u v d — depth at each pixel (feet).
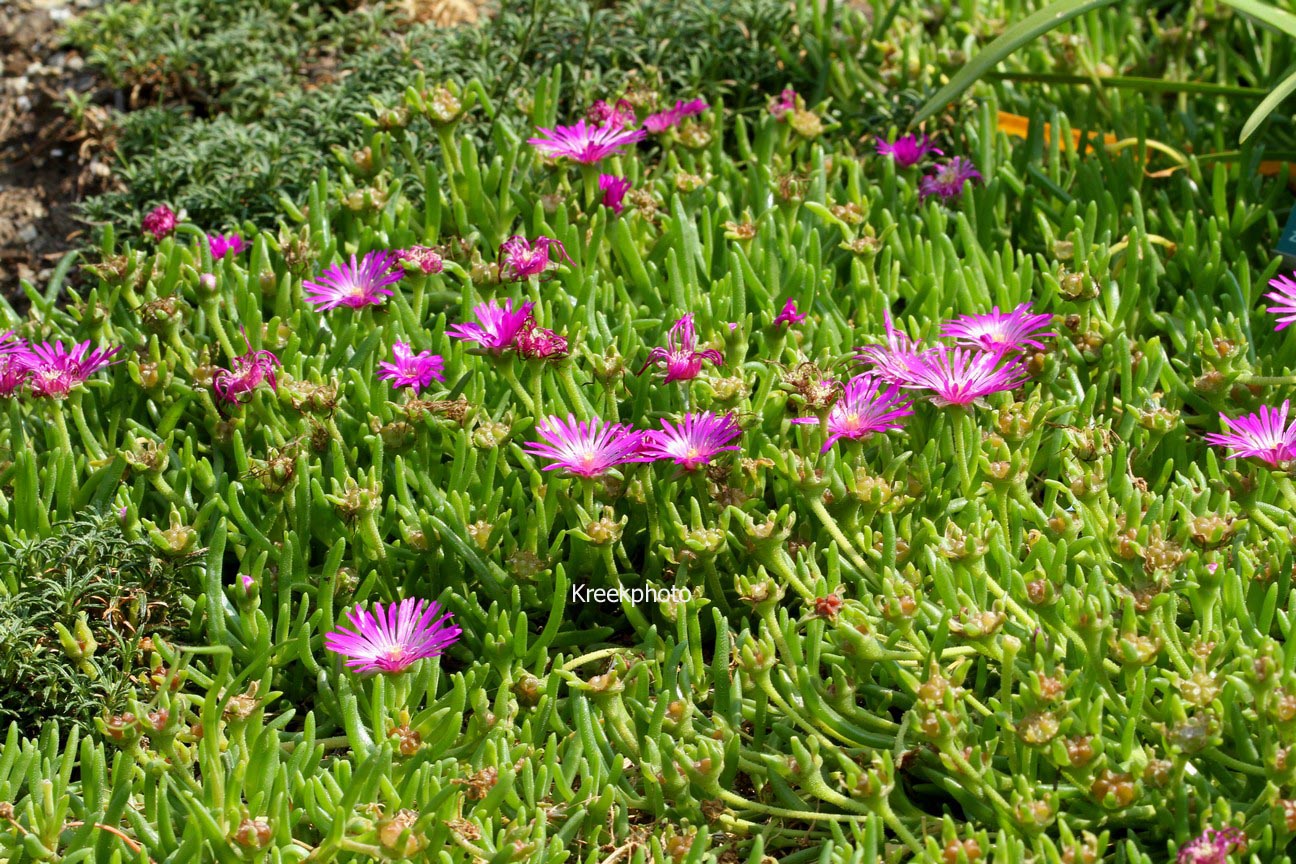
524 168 11.96
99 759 7.39
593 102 12.78
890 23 14.07
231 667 8.66
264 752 7.48
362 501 8.48
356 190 11.93
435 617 8.95
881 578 8.32
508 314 8.64
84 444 9.84
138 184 12.73
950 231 11.96
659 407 9.69
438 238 11.93
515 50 13.80
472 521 9.06
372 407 9.68
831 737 7.93
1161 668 7.89
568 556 9.21
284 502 8.82
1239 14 13.75
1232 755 7.54
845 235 11.17
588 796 7.54
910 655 7.63
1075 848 6.71
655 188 11.97
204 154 12.82
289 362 10.05
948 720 6.84
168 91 14.34
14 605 8.31
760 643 7.52
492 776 7.37
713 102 14.01
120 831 7.39
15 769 7.68
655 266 11.22
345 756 8.40
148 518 9.58
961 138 12.98
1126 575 8.22
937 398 8.24
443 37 13.91
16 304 12.71
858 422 8.45
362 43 14.49
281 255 10.96
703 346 9.29
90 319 10.41
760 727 7.84
